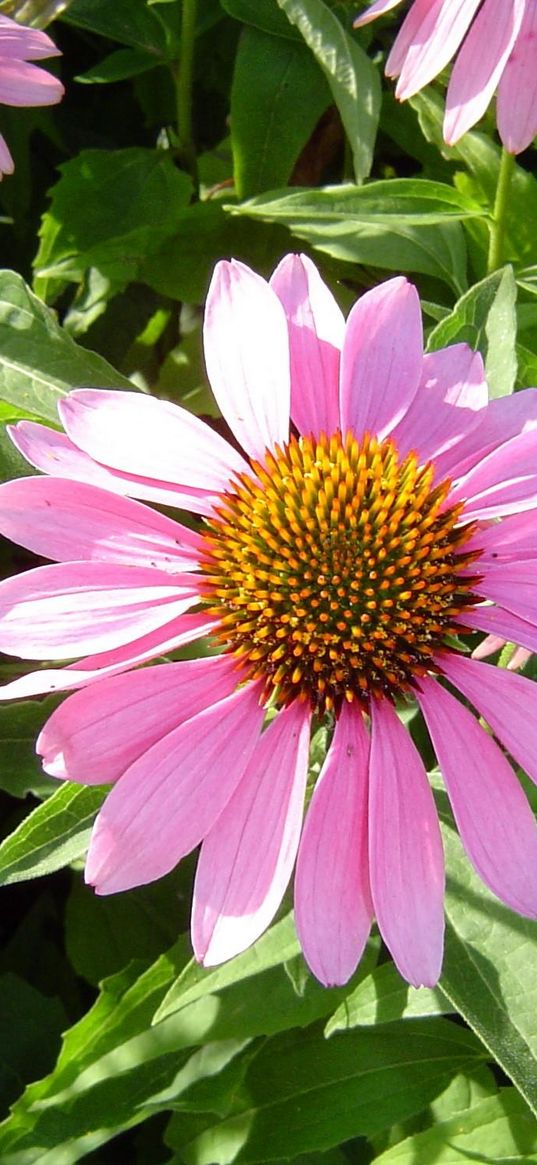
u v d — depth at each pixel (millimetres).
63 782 302
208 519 281
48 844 270
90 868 256
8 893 396
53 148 430
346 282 390
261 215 357
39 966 373
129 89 433
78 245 376
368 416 286
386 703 276
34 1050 349
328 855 261
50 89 340
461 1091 316
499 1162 304
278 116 365
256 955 285
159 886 353
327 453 284
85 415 277
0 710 306
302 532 279
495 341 300
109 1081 307
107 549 273
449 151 365
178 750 263
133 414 281
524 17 295
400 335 288
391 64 311
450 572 280
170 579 274
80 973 349
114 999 311
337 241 357
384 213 342
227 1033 297
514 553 281
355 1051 316
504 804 266
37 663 317
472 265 369
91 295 383
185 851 260
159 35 384
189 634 274
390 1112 310
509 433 286
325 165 402
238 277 283
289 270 290
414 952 256
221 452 284
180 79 382
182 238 379
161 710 267
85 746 261
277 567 277
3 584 265
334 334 289
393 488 280
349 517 279
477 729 272
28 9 363
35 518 270
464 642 317
